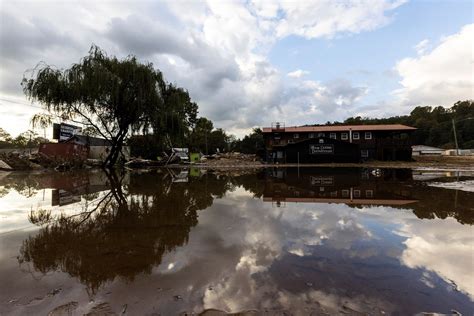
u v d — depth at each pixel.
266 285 2.84
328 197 8.77
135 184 12.66
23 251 3.97
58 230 5.07
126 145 30.39
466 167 23.97
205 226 5.31
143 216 6.20
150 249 4.02
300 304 2.46
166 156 37.91
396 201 7.84
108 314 2.36
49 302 2.57
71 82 20.39
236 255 3.74
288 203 7.79
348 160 36.44
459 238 4.43
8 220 5.84
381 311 2.36
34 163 21.39
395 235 4.62
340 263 3.42
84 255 3.81
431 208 6.80
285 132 41.12
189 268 3.32
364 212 6.47
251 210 6.84
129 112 23.69
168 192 10.08
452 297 2.59
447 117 86.12
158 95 24.00
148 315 2.34
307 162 37.38
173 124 24.73
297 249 3.96
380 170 21.36
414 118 89.88
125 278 3.07
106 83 20.97
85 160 25.56
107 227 5.27
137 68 22.67
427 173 17.75
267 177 16.56
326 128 41.69
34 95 19.92
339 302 2.50
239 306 2.45
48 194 9.49
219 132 82.38
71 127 29.83
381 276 3.04
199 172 21.44
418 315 2.30
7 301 2.59
